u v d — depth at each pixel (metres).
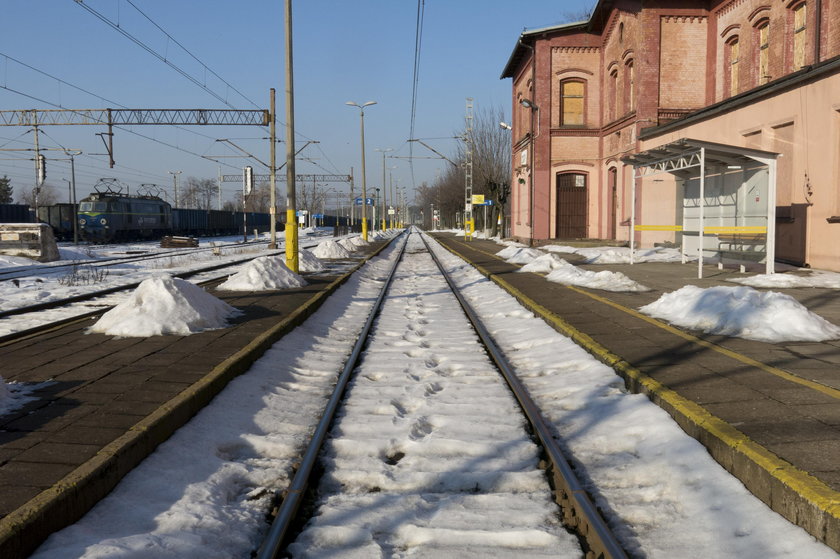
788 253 15.37
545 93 31.36
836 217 13.27
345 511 3.55
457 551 3.15
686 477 3.86
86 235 45.47
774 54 17.86
